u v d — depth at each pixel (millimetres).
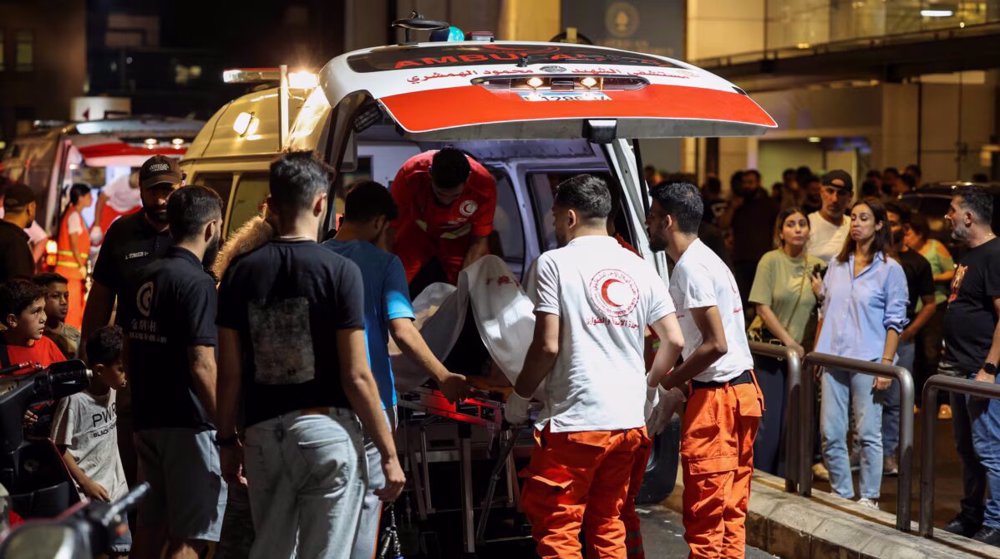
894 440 7773
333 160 5648
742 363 5465
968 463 6535
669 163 22688
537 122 5145
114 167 12383
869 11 17703
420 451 5777
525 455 5879
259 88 8297
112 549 5469
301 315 4289
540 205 8086
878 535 5996
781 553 6500
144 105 74000
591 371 4891
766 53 18562
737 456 5469
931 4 16016
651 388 5207
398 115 5000
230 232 7539
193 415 4898
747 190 13062
